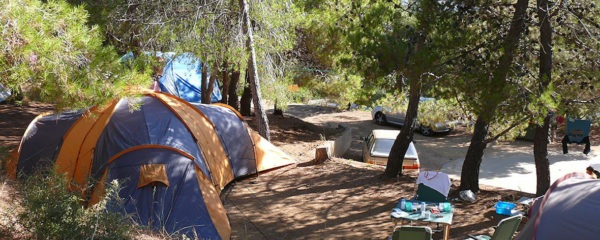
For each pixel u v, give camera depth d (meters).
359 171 13.06
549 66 8.97
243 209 10.23
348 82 16.73
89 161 9.72
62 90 5.30
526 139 21.03
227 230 8.83
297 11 14.30
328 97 18.84
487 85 8.11
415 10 8.80
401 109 14.26
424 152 19.14
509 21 9.43
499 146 20.23
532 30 9.82
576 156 17.89
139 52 12.89
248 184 12.08
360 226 9.08
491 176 15.56
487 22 9.33
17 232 5.07
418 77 8.43
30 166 10.09
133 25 13.48
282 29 14.40
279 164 13.65
